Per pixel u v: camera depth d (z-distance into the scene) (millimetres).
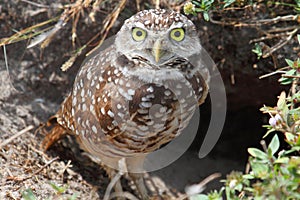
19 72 9852
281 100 6281
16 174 8000
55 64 9938
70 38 9766
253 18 9156
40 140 9211
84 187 8609
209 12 9297
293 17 8406
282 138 10531
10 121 9188
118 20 9570
